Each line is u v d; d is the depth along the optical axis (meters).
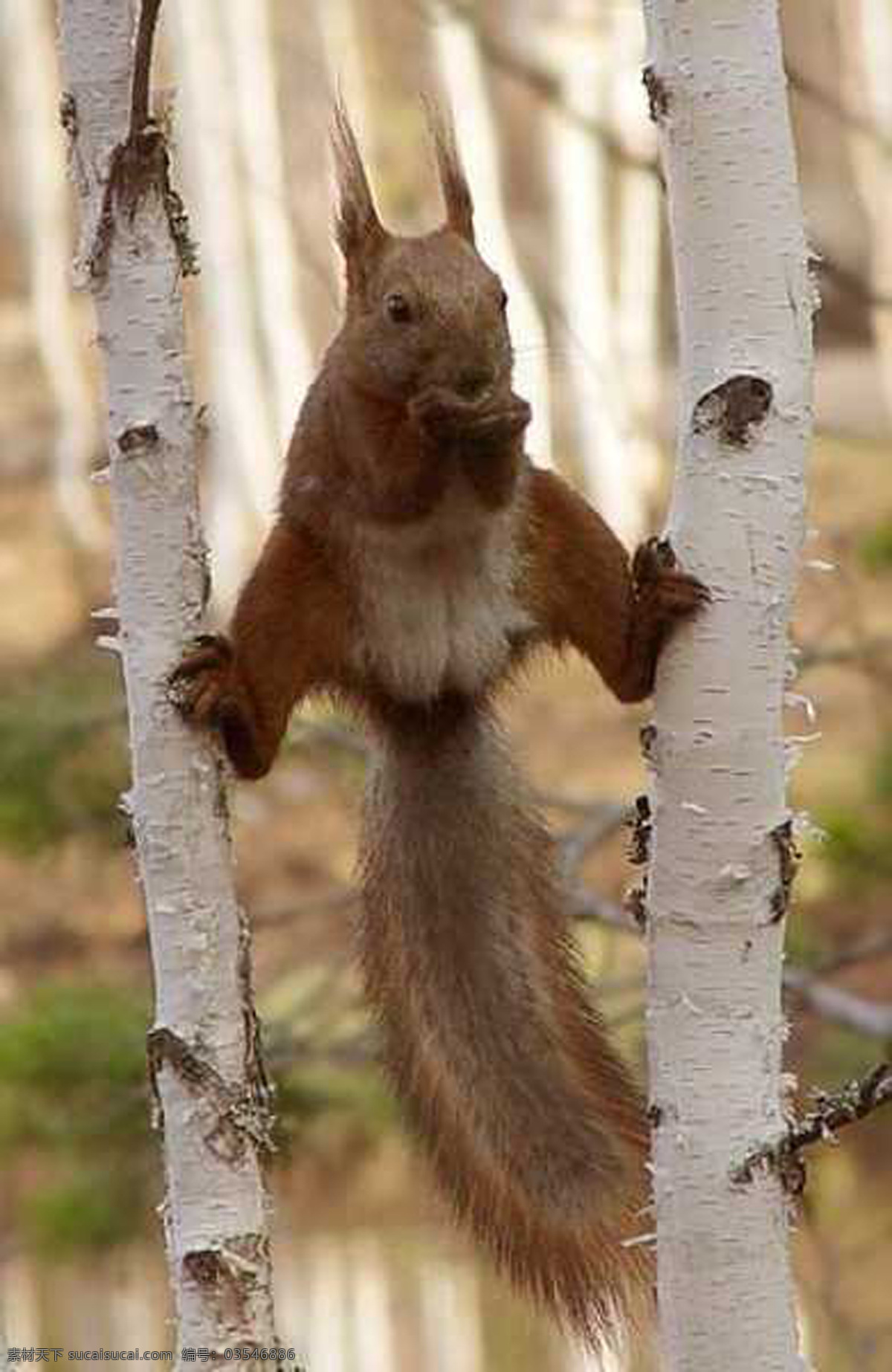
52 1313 19.14
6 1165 18.53
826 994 16.25
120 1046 16.81
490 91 41.44
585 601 9.20
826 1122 8.12
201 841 8.00
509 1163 9.06
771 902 8.12
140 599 8.02
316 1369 21.12
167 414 7.99
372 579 9.20
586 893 14.59
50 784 18.62
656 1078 8.18
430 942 9.49
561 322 28.28
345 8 44.28
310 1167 22.39
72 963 26.50
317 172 44.53
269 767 9.10
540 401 34.12
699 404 8.05
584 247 41.31
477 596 9.29
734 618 8.05
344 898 16.67
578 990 9.41
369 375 9.08
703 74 7.98
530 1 41.25
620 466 36.62
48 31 47.66
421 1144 9.24
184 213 8.08
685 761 8.10
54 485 45.34
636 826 8.48
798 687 27.33
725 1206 8.11
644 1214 8.38
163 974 8.00
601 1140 9.05
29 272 51.72
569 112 22.45
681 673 8.11
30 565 41.31
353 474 9.13
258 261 40.88
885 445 23.50
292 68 45.06
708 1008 8.11
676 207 8.05
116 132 7.98
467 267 9.23
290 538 9.20
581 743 31.45
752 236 7.99
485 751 9.59
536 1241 8.91
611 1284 8.75
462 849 9.53
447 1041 9.36
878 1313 18.97
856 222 49.50
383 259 9.33
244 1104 7.95
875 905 20.58
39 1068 16.64
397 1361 21.14
